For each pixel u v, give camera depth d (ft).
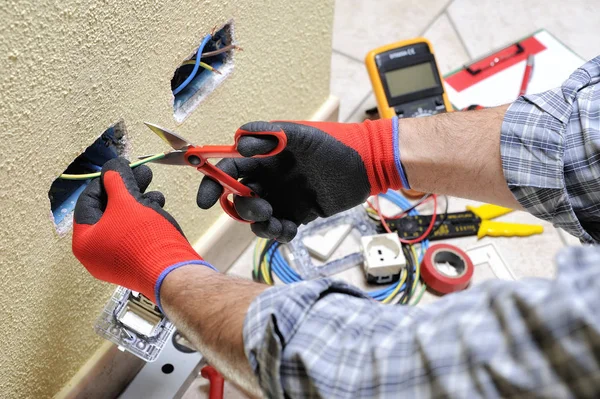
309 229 3.29
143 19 1.98
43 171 1.93
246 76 2.70
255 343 1.38
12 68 1.62
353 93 3.96
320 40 3.05
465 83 3.89
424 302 3.17
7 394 2.33
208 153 1.92
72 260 2.29
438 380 1.17
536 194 1.97
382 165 2.25
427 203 3.48
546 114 1.95
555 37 4.10
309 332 1.38
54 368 2.52
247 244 3.41
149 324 2.48
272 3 2.55
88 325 2.59
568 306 1.04
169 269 1.87
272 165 2.14
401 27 4.26
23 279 2.09
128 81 2.08
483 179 2.13
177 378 2.90
